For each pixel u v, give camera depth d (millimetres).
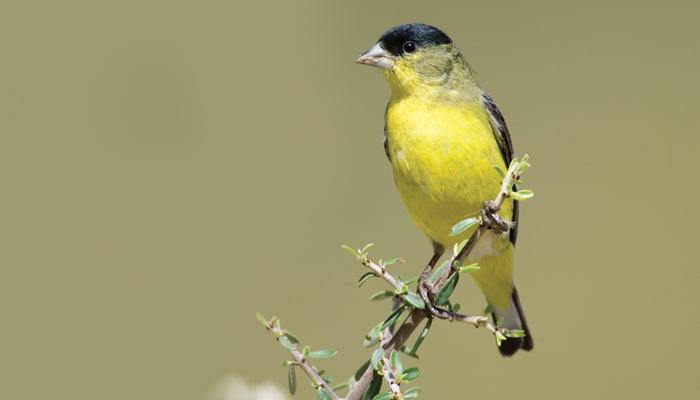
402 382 5371
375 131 12227
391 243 11547
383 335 5898
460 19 13211
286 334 5605
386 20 12859
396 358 5418
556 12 13211
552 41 13047
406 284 5656
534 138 12336
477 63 12969
